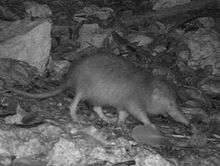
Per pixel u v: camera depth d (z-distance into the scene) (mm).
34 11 2590
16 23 2236
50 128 1722
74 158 1639
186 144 1863
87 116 1930
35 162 1614
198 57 2496
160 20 2746
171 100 1966
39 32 2156
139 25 2705
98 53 1922
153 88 1945
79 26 2561
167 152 1796
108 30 2541
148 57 2459
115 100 1903
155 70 2355
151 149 1768
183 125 1995
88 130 1756
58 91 1932
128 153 1699
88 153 1661
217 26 2721
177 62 2461
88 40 2451
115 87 1891
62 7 2748
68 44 2416
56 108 1914
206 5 2783
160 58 2475
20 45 2145
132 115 1939
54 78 2141
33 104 1900
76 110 1893
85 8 2736
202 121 2049
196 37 2566
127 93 1899
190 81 2363
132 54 2447
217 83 2363
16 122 1771
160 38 2615
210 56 2498
